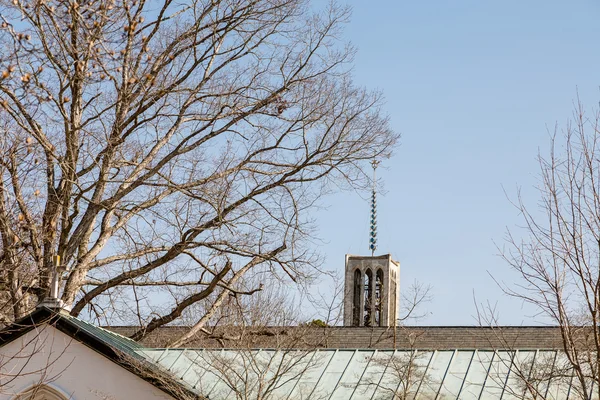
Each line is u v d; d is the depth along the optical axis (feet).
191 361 85.66
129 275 130.93
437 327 156.76
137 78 122.83
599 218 64.85
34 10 91.56
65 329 79.30
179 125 134.21
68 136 117.70
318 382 82.12
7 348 79.66
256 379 81.76
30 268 108.78
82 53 102.83
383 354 84.79
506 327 140.87
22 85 88.33
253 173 134.72
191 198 130.00
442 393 78.23
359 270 340.39
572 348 64.75
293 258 129.29
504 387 75.97
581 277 64.28
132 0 111.86
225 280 139.03
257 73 135.95
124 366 78.02
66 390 78.38
